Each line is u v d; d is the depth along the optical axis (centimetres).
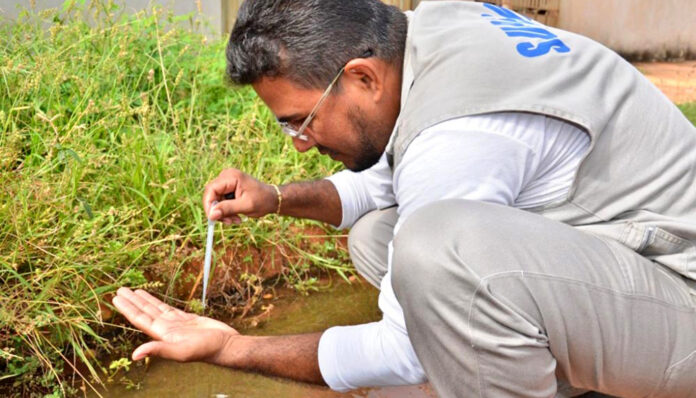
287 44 156
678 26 927
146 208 259
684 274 156
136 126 279
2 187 227
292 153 323
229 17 463
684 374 152
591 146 153
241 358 165
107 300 238
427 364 151
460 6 175
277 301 269
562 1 816
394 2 517
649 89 168
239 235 272
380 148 170
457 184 149
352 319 258
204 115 342
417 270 145
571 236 150
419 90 155
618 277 149
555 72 157
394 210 226
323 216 226
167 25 414
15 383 207
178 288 255
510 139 150
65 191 246
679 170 159
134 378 217
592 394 181
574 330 146
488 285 141
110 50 333
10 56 307
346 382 164
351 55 157
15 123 262
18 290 222
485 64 154
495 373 144
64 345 225
